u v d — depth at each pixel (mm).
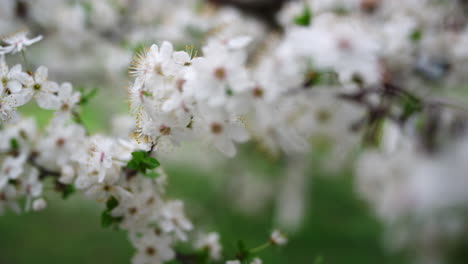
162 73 566
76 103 613
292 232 1609
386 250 1555
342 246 1604
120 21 958
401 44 722
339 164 1951
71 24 913
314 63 648
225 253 637
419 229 1414
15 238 1467
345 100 721
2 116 585
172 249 621
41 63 905
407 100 704
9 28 844
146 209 605
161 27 915
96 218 1669
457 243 1360
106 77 935
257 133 726
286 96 693
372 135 744
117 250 1453
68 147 623
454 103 717
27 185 623
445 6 773
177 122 570
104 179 589
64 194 623
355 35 618
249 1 1098
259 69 684
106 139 600
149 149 579
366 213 1964
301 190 1628
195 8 1018
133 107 576
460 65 761
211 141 588
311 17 710
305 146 746
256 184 1863
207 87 569
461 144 1165
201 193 1928
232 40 602
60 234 1533
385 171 1454
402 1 769
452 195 1267
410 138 809
